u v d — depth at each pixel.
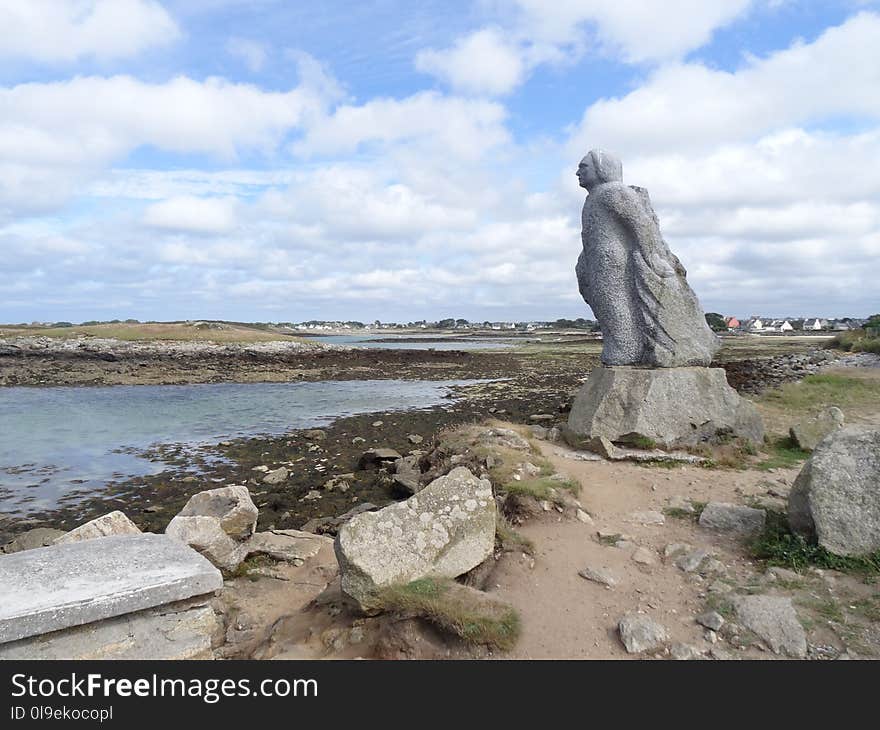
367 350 55.75
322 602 5.73
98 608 3.75
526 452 9.49
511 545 6.09
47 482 13.11
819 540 5.52
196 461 14.95
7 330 51.09
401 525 5.45
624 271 10.77
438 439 12.04
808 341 65.69
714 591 5.22
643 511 7.27
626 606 5.14
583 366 43.44
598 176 11.07
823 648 4.43
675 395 10.16
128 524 6.42
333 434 18.25
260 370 39.97
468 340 110.75
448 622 4.67
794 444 10.63
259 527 9.84
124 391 29.77
